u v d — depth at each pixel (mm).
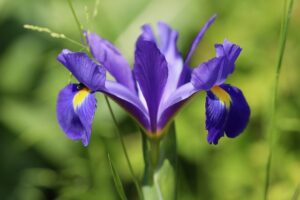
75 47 742
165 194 542
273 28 730
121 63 558
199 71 511
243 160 699
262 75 714
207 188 699
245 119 539
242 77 719
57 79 742
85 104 522
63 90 537
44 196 740
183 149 704
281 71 713
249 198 688
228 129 534
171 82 559
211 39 749
